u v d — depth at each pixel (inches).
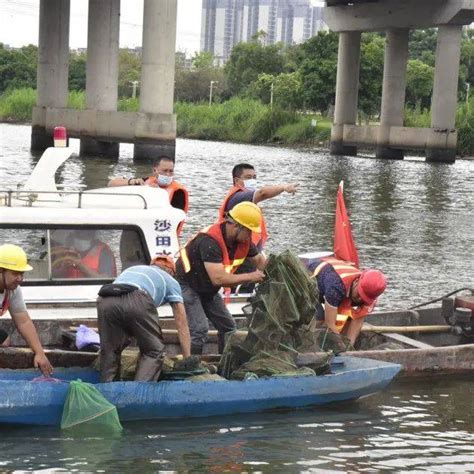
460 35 3125.0
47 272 543.2
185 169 2122.3
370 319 639.8
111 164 2235.5
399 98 3284.9
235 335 500.7
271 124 4079.7
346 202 1587.1
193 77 6264.8
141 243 564.7
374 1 3284.9
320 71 4448.8
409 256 1048.2
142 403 452.4
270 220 1264.8
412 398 522.6
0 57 5590.6
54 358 481.1
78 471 390.6
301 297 496.1
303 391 487.5
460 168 2844.5
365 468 411.2
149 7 2245.3
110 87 2568.9
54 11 2657.5
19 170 1822.1
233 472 397.7
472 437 460.8
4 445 416.2
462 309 624.4
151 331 456.1
